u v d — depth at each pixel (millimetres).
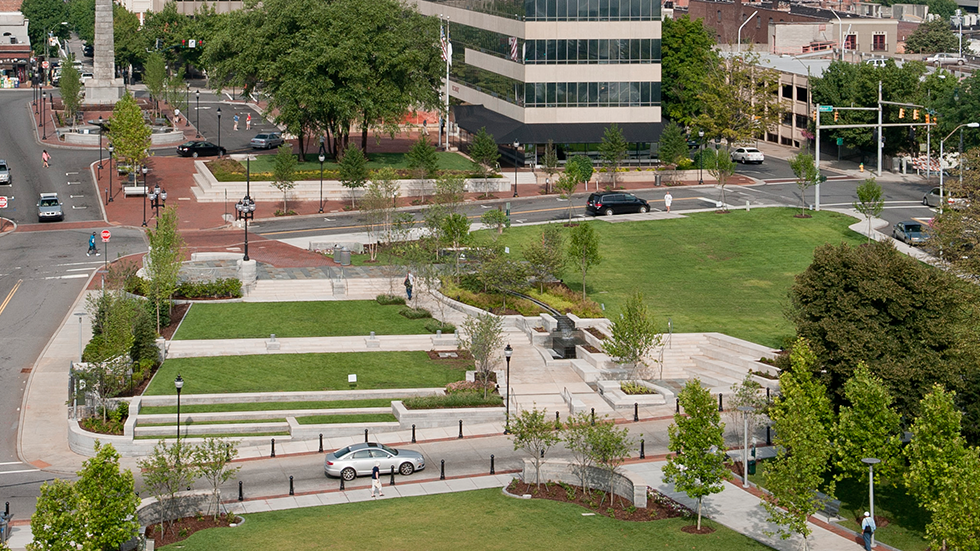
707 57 133000
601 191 108812
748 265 84188
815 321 52594
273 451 53812
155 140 129875
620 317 63938
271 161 114812
